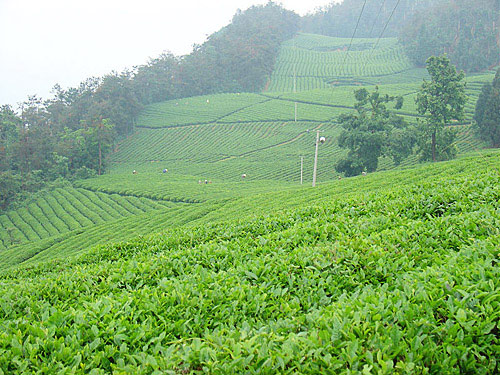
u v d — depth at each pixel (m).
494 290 5.12
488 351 4.38
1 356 4.96
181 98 138.25
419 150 61.38
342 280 6.88
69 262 14.78
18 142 80.00
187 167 86.69
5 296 8.01
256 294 6.43
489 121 68.81
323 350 4.39
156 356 4.81
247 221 14.38
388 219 9.97
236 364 4.29
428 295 5.33
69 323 6.03
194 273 8.30
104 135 83.75
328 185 31.50
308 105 113.12
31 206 64.88
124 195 65.56
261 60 142.50
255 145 94.62
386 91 111.62
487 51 128.25
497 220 8.16
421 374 4.19
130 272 8.81
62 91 114.44
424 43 134.12
